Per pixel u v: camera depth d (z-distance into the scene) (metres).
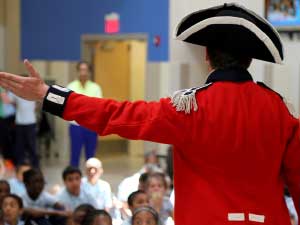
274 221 5.40
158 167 21.53
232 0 16.33
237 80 5.61
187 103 5.38
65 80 31.27
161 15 28.66
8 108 28.14
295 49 21.33
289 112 5.71
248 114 5.46
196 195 5.39
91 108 5.39
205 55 6.00
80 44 30.94
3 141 28.06
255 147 5.39
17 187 16.53
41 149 31.31
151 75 28.91
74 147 24.84
